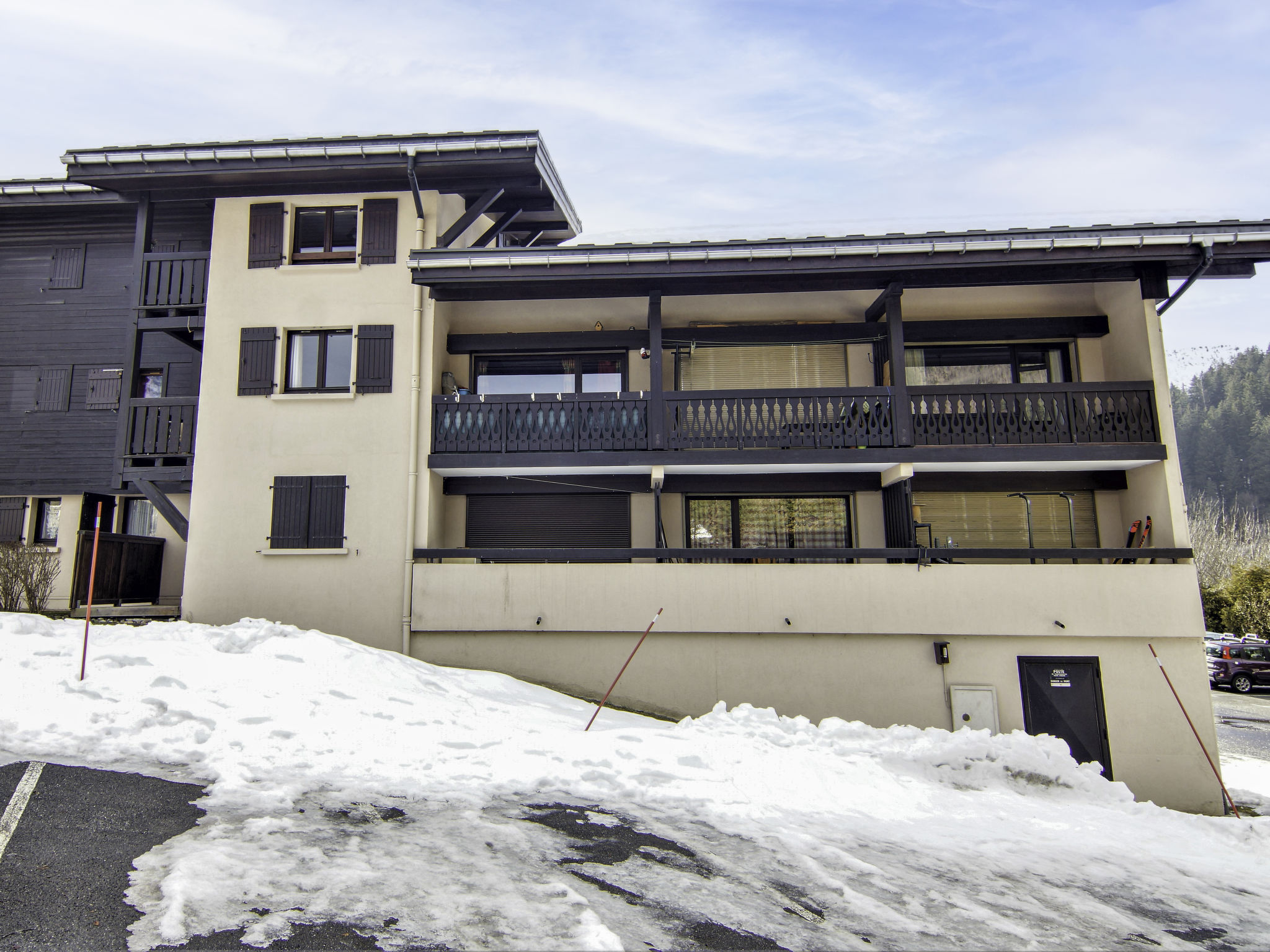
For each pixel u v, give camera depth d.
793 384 14.82
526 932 4.30
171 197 14.45
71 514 16.28
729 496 14.75
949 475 14.16
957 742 9.06
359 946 4.02
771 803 7.31
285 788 6.46
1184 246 12.28
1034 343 14.56
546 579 12.78
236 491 13.51
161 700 7.89
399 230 13.99
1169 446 12.80
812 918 4.90
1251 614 35.53
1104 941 4.97
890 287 13.24
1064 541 14.24
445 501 14.53
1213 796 11.89
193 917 4.19
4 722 7.21
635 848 5.86
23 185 15.83
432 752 7.71
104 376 16.50
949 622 12.32
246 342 13.82
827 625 12.41
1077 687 12.27
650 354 13.73
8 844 4.99
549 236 18.61
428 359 13.71
